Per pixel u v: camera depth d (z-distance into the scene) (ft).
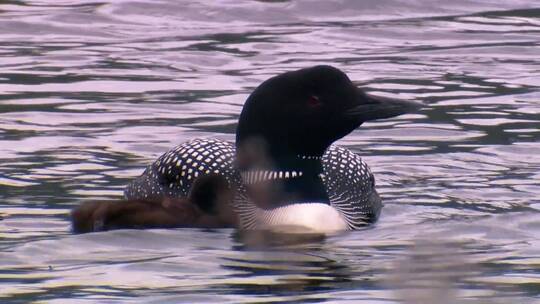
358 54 67.36
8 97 56.65
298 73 39.78
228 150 41.19
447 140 50.72
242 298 31.86
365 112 39.63
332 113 39.63
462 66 64.64
